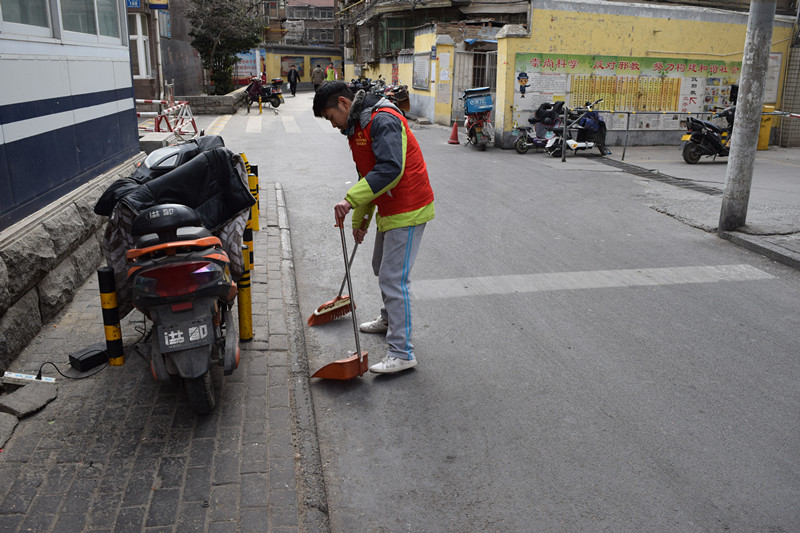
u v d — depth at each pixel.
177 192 3.64
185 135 14.67
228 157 3.71
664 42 15.05
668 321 4.89
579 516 2.76
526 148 13.88
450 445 3.29
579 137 13.46
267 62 48.94
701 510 2.80
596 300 5.30
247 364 3.90
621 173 11.41
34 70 4.37
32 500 2.64
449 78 19.58
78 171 5.26
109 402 3.41
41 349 3.94
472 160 12.78
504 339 4.54
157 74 19.80
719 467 3.11
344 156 12.64
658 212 8.40
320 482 2.90
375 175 3.51
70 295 4.68
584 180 10.62
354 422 3.50
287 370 3.85
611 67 14.88
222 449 3.04
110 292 3.54
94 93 5.73
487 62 19.48
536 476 3.04
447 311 5.04
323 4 67.56
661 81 15.36
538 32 14.16
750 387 3.90
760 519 2.75
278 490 2.77
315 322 4.78
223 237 3.78
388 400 3.72
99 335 4.16
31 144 4.30
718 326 4.81
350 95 3.73
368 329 4.65
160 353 3.22
